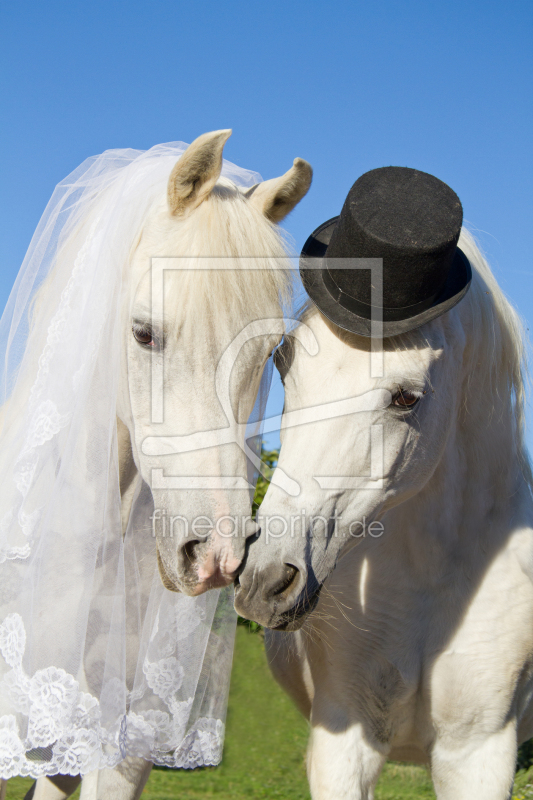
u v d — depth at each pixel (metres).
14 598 1.67
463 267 1.84
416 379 1.68
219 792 5.20
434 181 1.76
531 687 2.21
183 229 1.65
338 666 2.12
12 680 1.60
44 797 2.32
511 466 2.19
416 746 2.29
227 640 2.32
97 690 1.74
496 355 2.08
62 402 1.75
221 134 1.63
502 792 2.05
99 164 2.18
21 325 2.04
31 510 1.72
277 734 6.12
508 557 2.13
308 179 1.82
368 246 1.64
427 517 2.07
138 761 1.99
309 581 1.62
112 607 1.79
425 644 2.10
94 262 1.80
